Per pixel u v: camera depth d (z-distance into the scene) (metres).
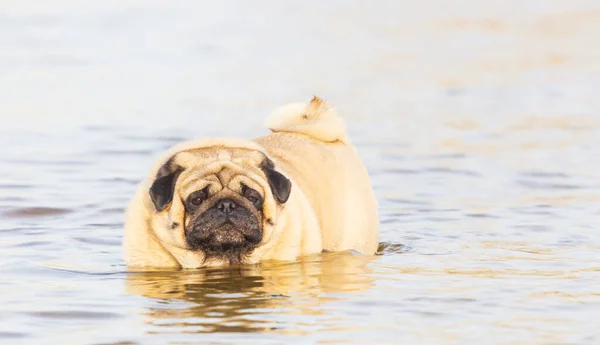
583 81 33.00
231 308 9.88
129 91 30.23
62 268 11.69
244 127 23.86
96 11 54.44
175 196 11.27
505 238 13.52
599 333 9.01
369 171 19.14
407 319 9.48
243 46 42.88
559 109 27.42
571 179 18.16
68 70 34.53
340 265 11.72
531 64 37.47
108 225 14.25
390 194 16.97
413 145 22.11
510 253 12.53
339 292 10.49
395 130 24.20
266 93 30.25
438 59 39.22
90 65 35.91
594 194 16.77
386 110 27.45
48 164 18.95
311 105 13.52
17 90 29.72
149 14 54.28
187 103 28.02
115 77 33.19
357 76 34.59
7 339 8.95
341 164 12.98
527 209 15.55
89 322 9.45
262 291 10.52
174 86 31.53
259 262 11.68
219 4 61.16
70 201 15.70
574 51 41.16
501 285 10.77
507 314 9.63
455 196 16.75
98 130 23.23
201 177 11.22
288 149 12.87
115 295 10.42
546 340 8.82
